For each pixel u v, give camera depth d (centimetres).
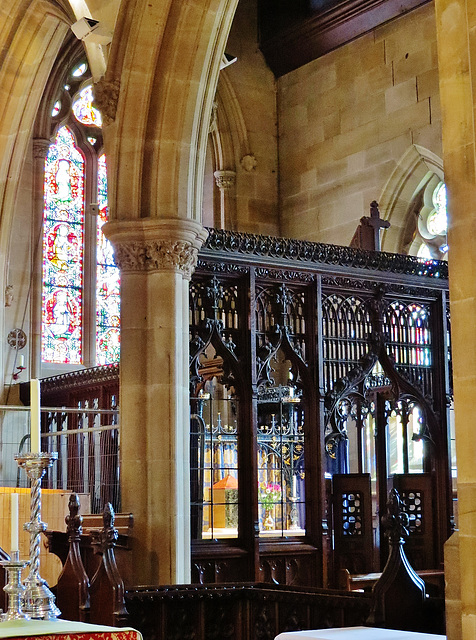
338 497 1243
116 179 1110
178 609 813
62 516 1225
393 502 732
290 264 1216
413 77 1800
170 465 1073
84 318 2144
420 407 1330
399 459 1853
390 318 1312
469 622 539
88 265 2164
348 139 1919
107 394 1600
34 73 1495
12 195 1591
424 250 1859
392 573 719
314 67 1998
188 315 1112
